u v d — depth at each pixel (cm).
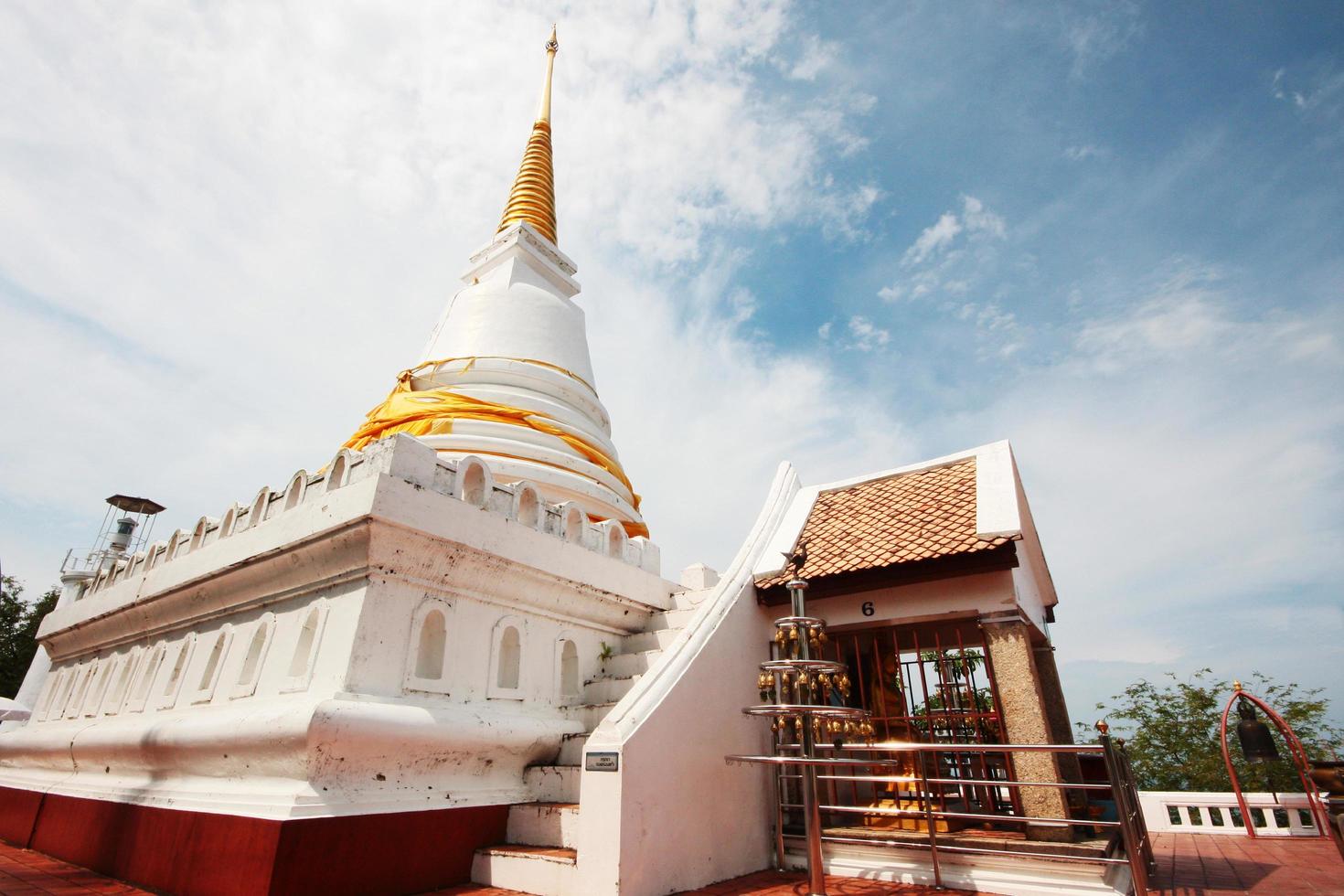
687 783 645
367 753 573
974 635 973
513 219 1739
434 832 601
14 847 838
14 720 1850
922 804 753
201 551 831
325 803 532
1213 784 1869
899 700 946
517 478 1077
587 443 1260
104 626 1006
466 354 1344
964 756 831
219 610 807
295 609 707
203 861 553
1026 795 662
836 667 579
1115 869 610
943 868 660
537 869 583
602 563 898
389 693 622
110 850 677
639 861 556
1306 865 804
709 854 652
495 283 1482
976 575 761
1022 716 687
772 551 926
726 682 761
